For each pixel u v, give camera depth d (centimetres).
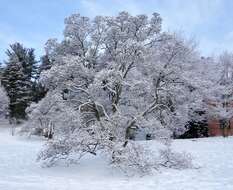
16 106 5206
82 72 1531
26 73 5716
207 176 1313
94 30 1628
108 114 1609
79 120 1466
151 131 1530
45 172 1403
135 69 1584
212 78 3472
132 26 1605
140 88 1536
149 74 1596
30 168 1505
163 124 1672
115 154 1357
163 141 1562
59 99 1561
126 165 1327
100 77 1430
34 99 5250
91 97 1530
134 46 1491
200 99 2925
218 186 1115
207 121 3650
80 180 1247
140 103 1616
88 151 1463
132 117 1531
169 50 1599
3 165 1603
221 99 3475
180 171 1441
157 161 1538
